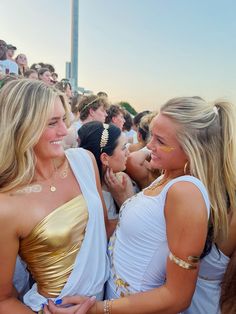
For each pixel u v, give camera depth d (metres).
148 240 1.25
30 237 1.25
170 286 1.18
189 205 1.11
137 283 1.32
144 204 1.27
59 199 1.35
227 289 1.13
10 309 1.28
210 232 1.31
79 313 1.28
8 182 1.27
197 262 1.14
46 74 5.81
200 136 1.21
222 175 1.27
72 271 1.34
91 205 1.42
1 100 1.28
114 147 1.90
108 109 4.42
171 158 1.26
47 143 1.29
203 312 1.53
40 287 1.36
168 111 1.24
